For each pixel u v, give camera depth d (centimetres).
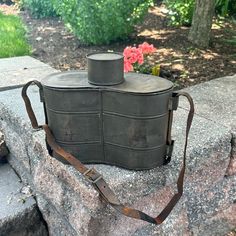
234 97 188
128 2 334
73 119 114
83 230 120
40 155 144
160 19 427
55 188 136
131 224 126
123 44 348
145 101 106
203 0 308
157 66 233
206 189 149
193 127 152
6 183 172
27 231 155
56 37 386
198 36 321
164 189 128
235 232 168
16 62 271
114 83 111
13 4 616
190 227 146
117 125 113
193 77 252
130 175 118
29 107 121
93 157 121
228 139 148
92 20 331
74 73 125
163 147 118
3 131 185
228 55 296
